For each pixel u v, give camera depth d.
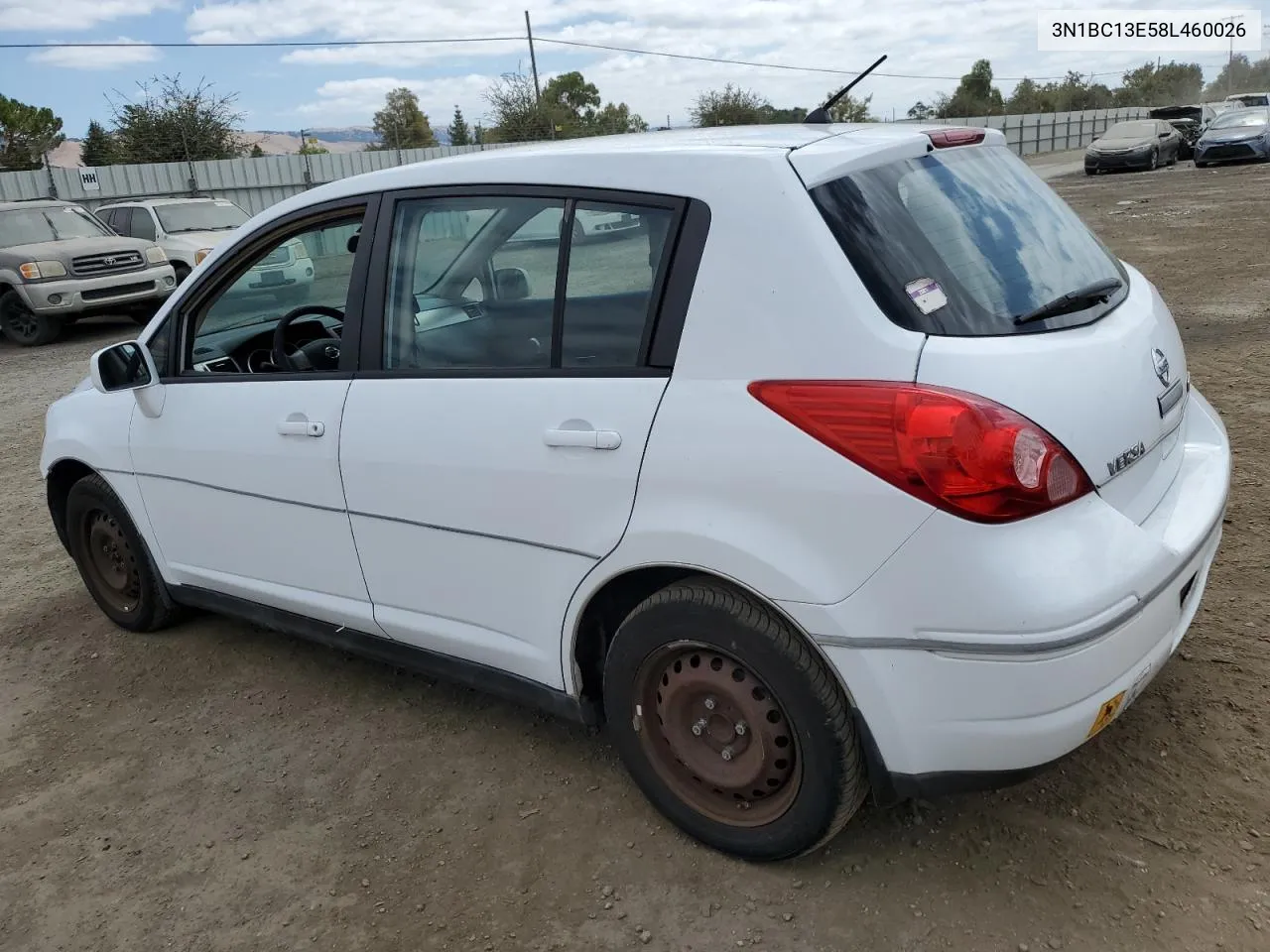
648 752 2.75
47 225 14.01
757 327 2.31
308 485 3.25
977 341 2.20
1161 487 2.58
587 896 2.63
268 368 3.77
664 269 2.47
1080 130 57.19
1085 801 2.76
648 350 2.49
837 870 2.62
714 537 2.34
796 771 2.47
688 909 2.55
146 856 2.97
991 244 2.51
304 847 2.94
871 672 2.24
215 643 4.31
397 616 3.20
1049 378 2.19
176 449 3.68
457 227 2.88
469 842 2.89
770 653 2.37
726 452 2.32
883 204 2.38
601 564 2.59
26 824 3.17
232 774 3.33
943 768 2.28
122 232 16.06
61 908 2.79
